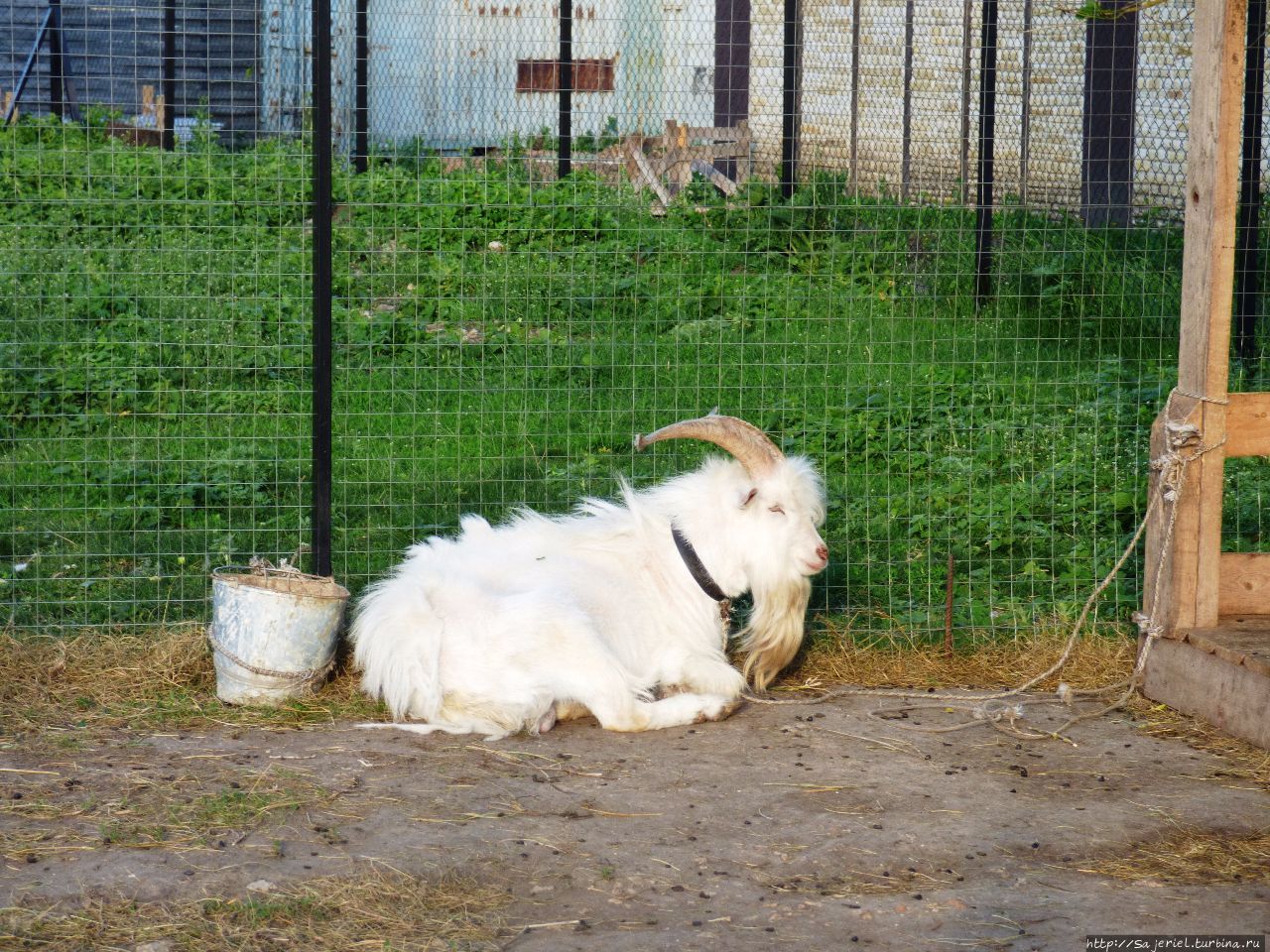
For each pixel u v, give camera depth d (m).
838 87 15.23
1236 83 5.86
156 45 16.97
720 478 6.11
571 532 6.19
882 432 9.13
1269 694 5.56
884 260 12.29
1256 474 8.77
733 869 4.46
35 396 9.62
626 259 12.22
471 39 16.80
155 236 12.19
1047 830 4.80
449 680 5.61
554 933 4.04
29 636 6.41
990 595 7.12
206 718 5.72
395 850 4.53
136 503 8.09
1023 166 13.02
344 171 13.58
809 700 6.14
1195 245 6.07
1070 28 13.92
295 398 9.79
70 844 4.54
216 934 3.99
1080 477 8.34
